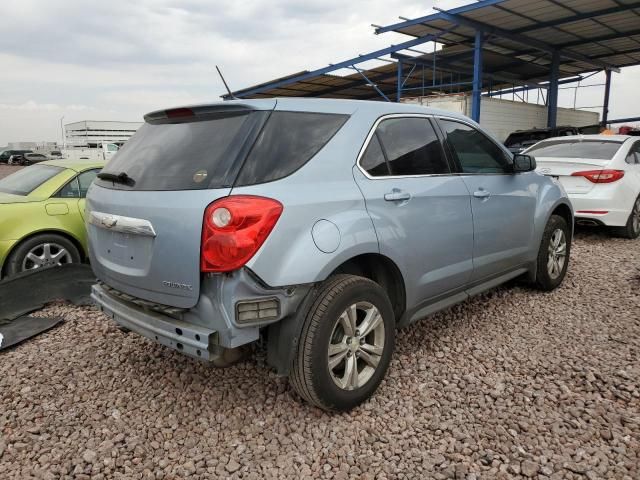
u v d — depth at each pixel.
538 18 16.38
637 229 7.88
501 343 3.96
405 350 3.87
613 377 3.39
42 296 4.85
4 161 51.47
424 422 2.95
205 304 2.62
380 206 3.15
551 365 3.58
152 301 2.88
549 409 3.04
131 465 2.64
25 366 3.73
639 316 4.45
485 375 3.46
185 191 2.69
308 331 2.77
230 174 2.64
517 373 3.48
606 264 6.22
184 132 3.04
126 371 3.64
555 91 20.80
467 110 17.50
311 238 2.75
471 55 20.64
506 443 2.73
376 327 3.12
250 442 2.80
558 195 5.06
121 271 3.02
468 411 3.04
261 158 2.74
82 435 2.89
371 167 3.21
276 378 3.46
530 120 20.23
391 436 2.83
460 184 3.80
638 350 3.78
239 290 2.57
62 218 5.60
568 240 5.32
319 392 2.82
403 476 2.51
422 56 19.95
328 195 2.89
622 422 2.89
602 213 7.22
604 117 26.23
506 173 4.45
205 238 2.56
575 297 4.98
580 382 3.33
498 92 26.72
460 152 3.98
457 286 3.87
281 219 2.64
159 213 2.72
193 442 2.81
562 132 16.78
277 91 25.88
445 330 4.23
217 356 2.64
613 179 7.21
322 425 2.93
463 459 2.62
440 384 3.36
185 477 2.54
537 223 4.73
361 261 3.31
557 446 2.70
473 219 3.88
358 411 3.06
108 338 4.22
